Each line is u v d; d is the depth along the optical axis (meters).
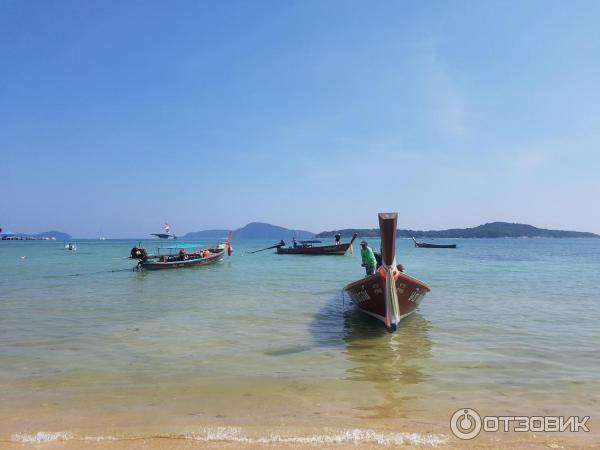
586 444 4.71
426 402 5.86
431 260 42.22
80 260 41.84
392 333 9.95
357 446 4.62
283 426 5.09
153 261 28.00
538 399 5.97
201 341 9.23
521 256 51.09
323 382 6.66
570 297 15.46
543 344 8.93
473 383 6.61
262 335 9.79
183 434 4.88
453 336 9.68
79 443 4.69
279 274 25.38
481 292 16.86
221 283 20.47
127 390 6.30
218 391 6.27
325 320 11.48
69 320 11.44
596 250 74.25
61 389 6.34
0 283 20.75
